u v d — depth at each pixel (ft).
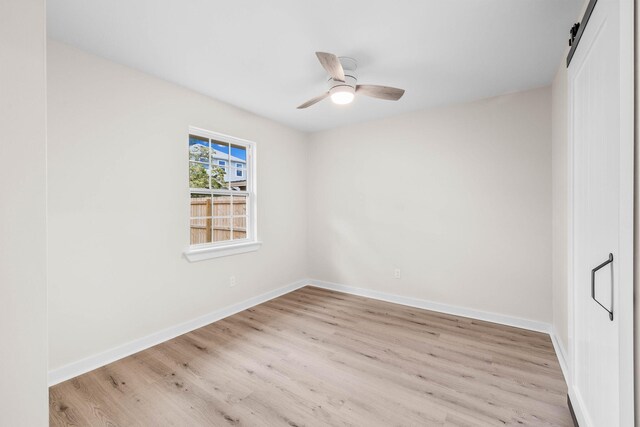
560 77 7.24
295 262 13.34
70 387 6.08
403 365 6.93
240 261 10.66
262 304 11.31
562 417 5.20
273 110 10.76
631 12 2.98
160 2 5.13
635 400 2.99
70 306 6.47
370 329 9.00
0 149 2.49
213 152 10.14
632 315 2.99
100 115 6.93
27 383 2.64
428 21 5.68
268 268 11.89
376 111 10.87
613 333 3.54
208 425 5.04
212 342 8.14
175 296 8.58
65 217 6.39
